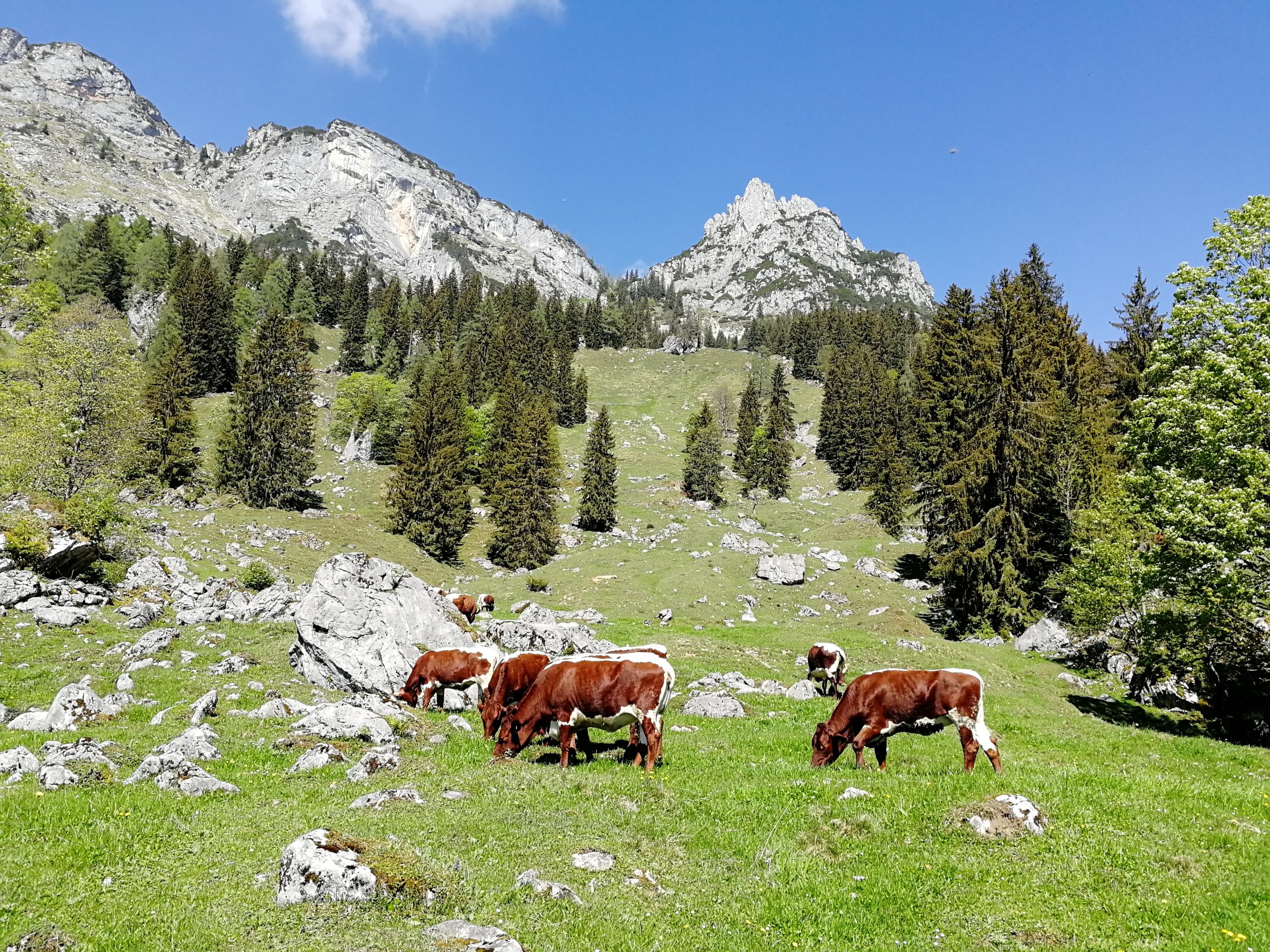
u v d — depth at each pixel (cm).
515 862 931
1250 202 2947
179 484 7712
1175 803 1198
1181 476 2828
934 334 6981
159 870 880
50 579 3192
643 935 795
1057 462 5481
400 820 1038
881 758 1562
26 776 1200
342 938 725
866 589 6788
